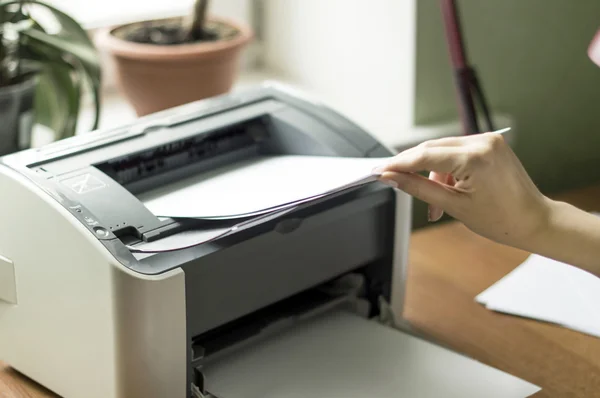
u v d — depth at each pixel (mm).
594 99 1732
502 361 1062
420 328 1130
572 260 900
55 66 1318
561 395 1001
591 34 1675
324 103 1153
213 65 1396
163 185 1025
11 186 905
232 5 1767
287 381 957
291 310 1069
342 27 1625
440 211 936
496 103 1610
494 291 1207
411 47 1480
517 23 1576
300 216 960
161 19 1541
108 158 970
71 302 880
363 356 1006
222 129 1075
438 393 943
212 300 904
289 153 1112
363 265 1097
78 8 1646
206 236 892
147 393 870
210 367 978
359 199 1020
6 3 1255
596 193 1542
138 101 1434
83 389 904
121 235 876
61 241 868
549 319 1133
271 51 1825
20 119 1242
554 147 1717
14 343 973
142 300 833
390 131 1514
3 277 949
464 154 837
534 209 881
